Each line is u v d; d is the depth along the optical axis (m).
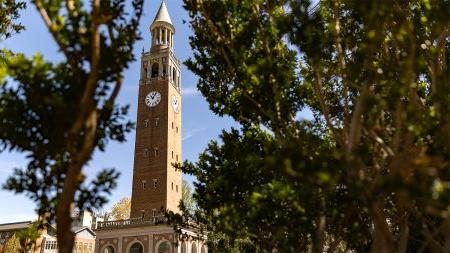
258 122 14.06
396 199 11.47
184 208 19.61
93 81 7.87
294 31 11.09
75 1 8.63
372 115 9.47
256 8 12.83
